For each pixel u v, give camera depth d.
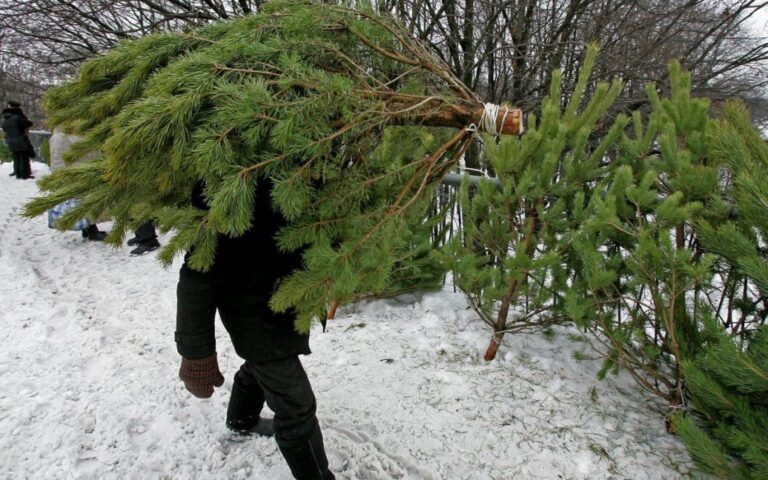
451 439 2.36
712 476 2.00
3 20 6.35
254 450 2.27
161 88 1.42
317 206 1.58
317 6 1.64
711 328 1.84
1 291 4.13
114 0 6.15
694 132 2.28
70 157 1.79
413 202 1.70
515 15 6.03
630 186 2.22
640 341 2.37
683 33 6.82
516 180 2.77
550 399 2.62
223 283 1.63
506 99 6.27
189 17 6.08
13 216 7.35
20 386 2.74
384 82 1.83
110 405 2.59
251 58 1.53
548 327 3.09
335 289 1.53
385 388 2.75
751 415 1.82
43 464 2.16
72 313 3.76
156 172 1.46
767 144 2.06
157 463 2.19
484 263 3.29
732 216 2.10
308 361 3.07
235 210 1.36
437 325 3.46
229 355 3.15
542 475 2.14
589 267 2.37
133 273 4.82
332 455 2.25
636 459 2.20
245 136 1.39
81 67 1.70
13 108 11.65
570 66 6.38
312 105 1.44
